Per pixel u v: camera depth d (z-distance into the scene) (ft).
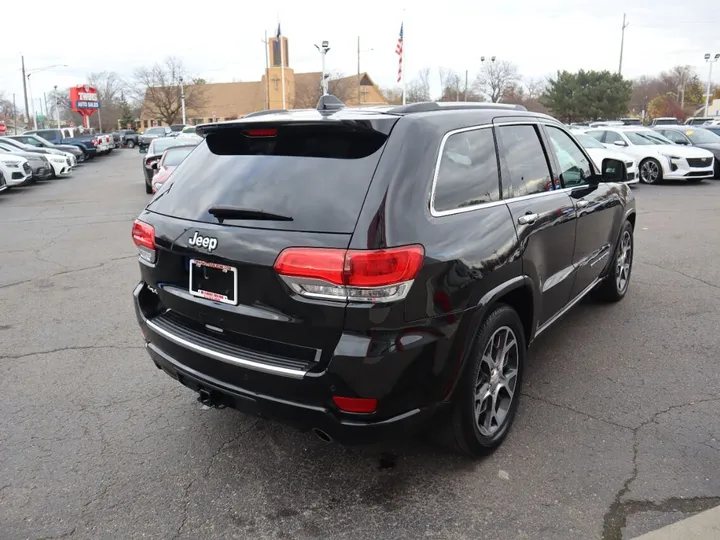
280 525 9.27
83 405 13.15
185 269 10.16
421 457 10.96
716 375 14.02
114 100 347.36
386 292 8.45
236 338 9.66
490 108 12.14
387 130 9.29
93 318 18.90
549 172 13.41
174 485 10.30
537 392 13.33
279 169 9.64
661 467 10.46
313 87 237.04
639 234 30.60
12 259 27.55
